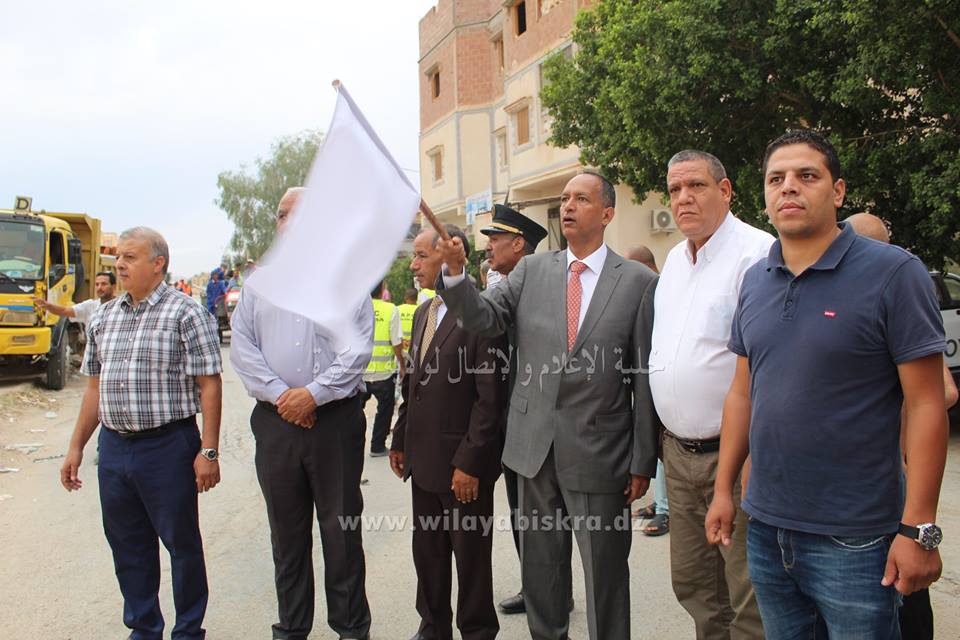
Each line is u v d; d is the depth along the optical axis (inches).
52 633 148.7
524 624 149.7
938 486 75.2
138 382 129.0
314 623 152.0
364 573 140.0
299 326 133.5
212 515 227.5
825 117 312.0
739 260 109.3
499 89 876.6
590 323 119.6
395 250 105.1
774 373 83.3
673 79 326.0
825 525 79.6
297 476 133.9
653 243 624.4
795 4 291.7
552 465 121.5
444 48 953.5
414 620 152.4
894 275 77.5
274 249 105.3
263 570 182.2
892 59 251.8
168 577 180.2
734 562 105.7
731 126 341.4
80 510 234.5
